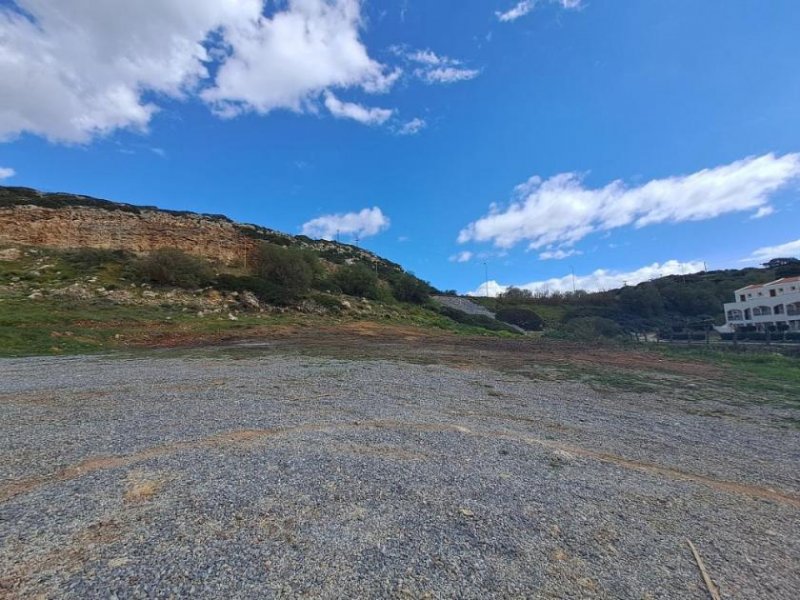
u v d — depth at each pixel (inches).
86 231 1249.4
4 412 234.4
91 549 107.0
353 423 233.0
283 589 96.2
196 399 275.3
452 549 116.0
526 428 242.4
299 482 151.5
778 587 108.3
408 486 153.8
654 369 490.6
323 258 1756.9
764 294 1685.5
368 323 1033.5
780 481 181.0
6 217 1159.0
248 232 1711.4
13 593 90.1
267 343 641.0
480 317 1551.4
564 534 127.6
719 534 133.9
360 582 100.1
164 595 92.0
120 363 431.2
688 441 231.6
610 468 186.2
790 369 505.4
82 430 204.2
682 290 2292.1
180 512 127.0
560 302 2498.8
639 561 116.0
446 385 360.2
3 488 140.4
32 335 569.9
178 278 1007.6
